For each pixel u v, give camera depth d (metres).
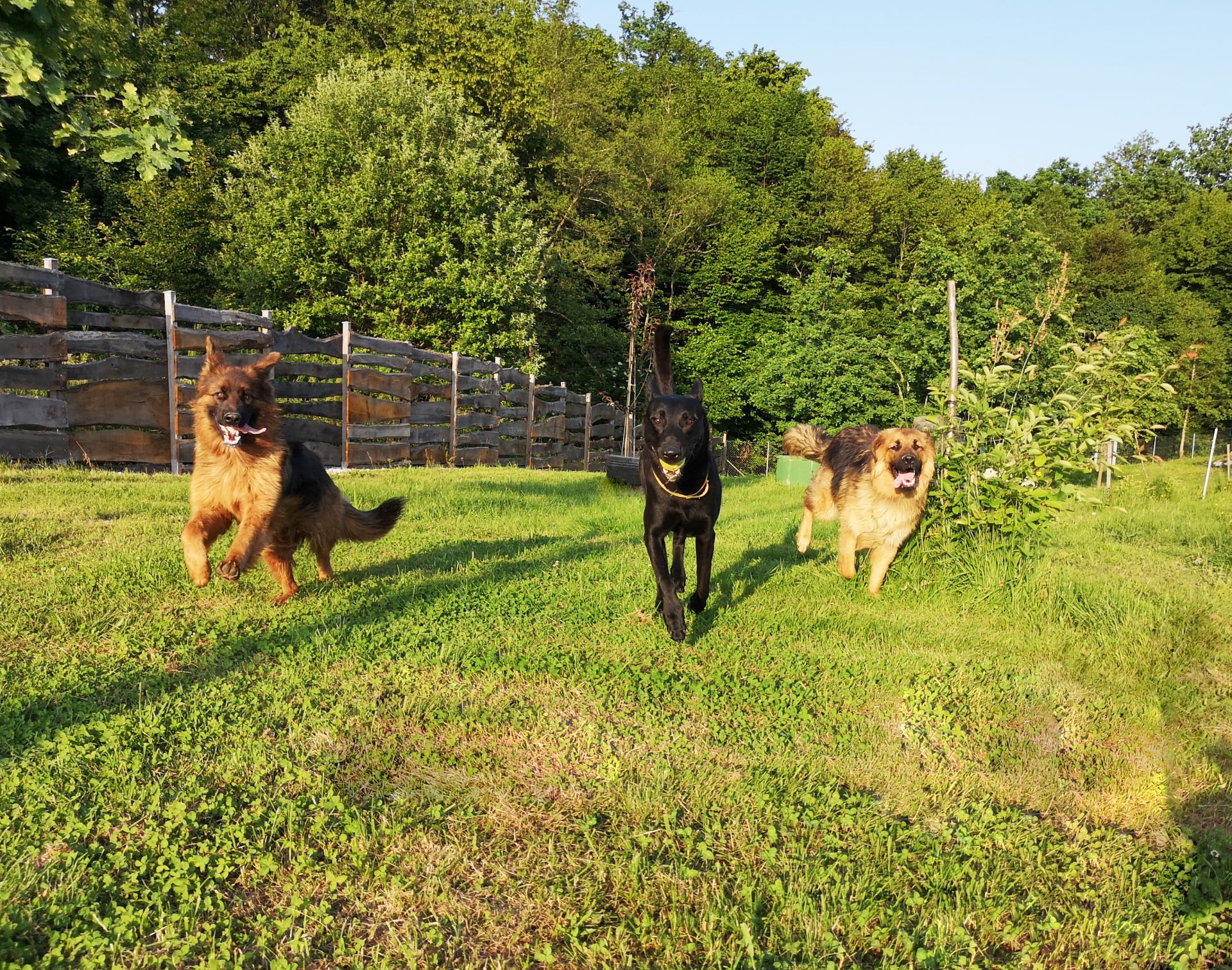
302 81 31.78
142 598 5.10
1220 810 3.52
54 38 4.26
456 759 3.47
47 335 8.77
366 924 2.50
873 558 6.70
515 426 20.53
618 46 55.28
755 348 39.44
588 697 4.19
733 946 2.48
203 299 21.19
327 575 6.09
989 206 48.38
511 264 26.03
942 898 2.77
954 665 5.14
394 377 14.86
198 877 2.61
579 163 35.25
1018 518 6.70
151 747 3.33
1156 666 5.23
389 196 24.47
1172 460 37.56
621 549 7.79
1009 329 7.57
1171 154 73.81
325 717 3.71
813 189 45.28
